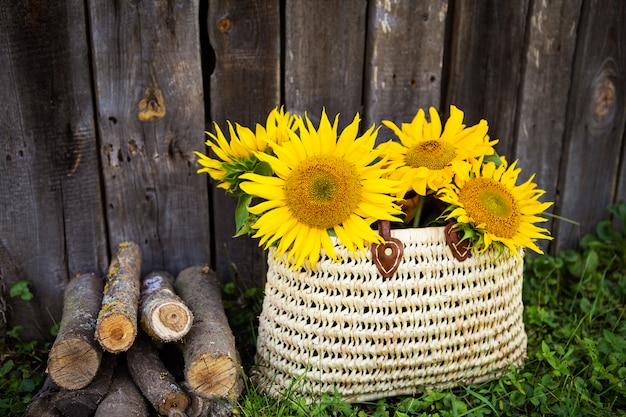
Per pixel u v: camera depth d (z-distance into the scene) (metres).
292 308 1.84
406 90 2.28
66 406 1.74
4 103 1.99
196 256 2.31
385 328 1.81
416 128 1.94
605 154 2.58
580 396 1.87
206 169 1.93
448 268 1.82
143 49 2.04
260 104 2.19
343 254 1.76
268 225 1.75
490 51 2.32
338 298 1.79
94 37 1.99
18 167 2.07
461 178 1.81
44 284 2.21
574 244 2.65
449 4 2.26
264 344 1.94
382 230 1.77
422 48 2.24
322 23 2.14
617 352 2.00
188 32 2.05
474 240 1.81
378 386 1.87
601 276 2.45
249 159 1.88
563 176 2.54
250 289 2.33
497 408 1.88
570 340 2.12
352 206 1.75
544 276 2.46
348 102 2.25
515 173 1.94
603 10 2.37
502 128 2.42
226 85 2.14
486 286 1.87
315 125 2.25
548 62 2.37
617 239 2.63
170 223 2.25
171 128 2.14
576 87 2.44
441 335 1.85
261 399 1.86
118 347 1.74
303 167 1.75
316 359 1.84
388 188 1.75
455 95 2.34
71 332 1.75
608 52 2.43
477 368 1.93
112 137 2.11
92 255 2.22
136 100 2.09
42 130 2.05
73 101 2.04
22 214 2.12
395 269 1.77
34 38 1.96
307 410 1.82
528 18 2.30
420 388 1.90
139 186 2.19
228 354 1.76
